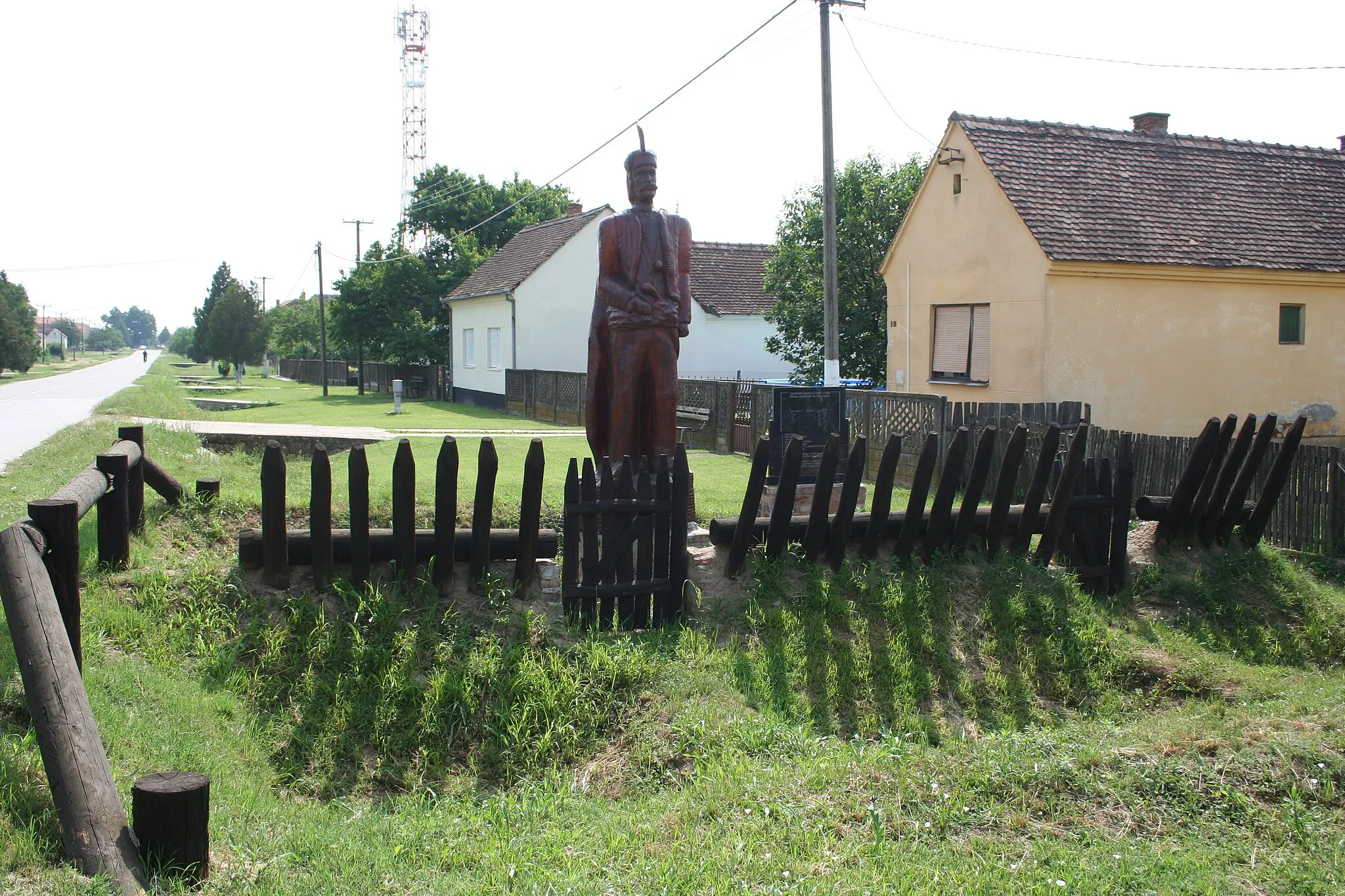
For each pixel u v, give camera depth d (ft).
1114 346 52.21
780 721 20.65
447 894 13.32
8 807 13.67
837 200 75.10
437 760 19.99
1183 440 36.50
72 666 14.39
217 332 196.03
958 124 57.41
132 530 24.64
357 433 60.90
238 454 48.42
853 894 13.06
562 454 51.60
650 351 27.48
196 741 17.85
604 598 24.17
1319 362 56.70
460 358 113.91
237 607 22.62
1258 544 32.09
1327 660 26.86
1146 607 28.50
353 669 21.43
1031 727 21.04
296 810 17.16
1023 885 13.51
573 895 13.11
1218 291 53.93
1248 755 17.47
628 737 20.34
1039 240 50.75
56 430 56.18
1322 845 15.08
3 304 168.66
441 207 146.10
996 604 26.45
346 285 129.70
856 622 25.11
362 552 23.04
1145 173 57.98
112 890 12.12
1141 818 15.89
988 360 56.08
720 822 15.52
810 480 34.37
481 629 23.02
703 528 29.71
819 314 74.69
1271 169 62.03
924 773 16.88
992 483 43.57
